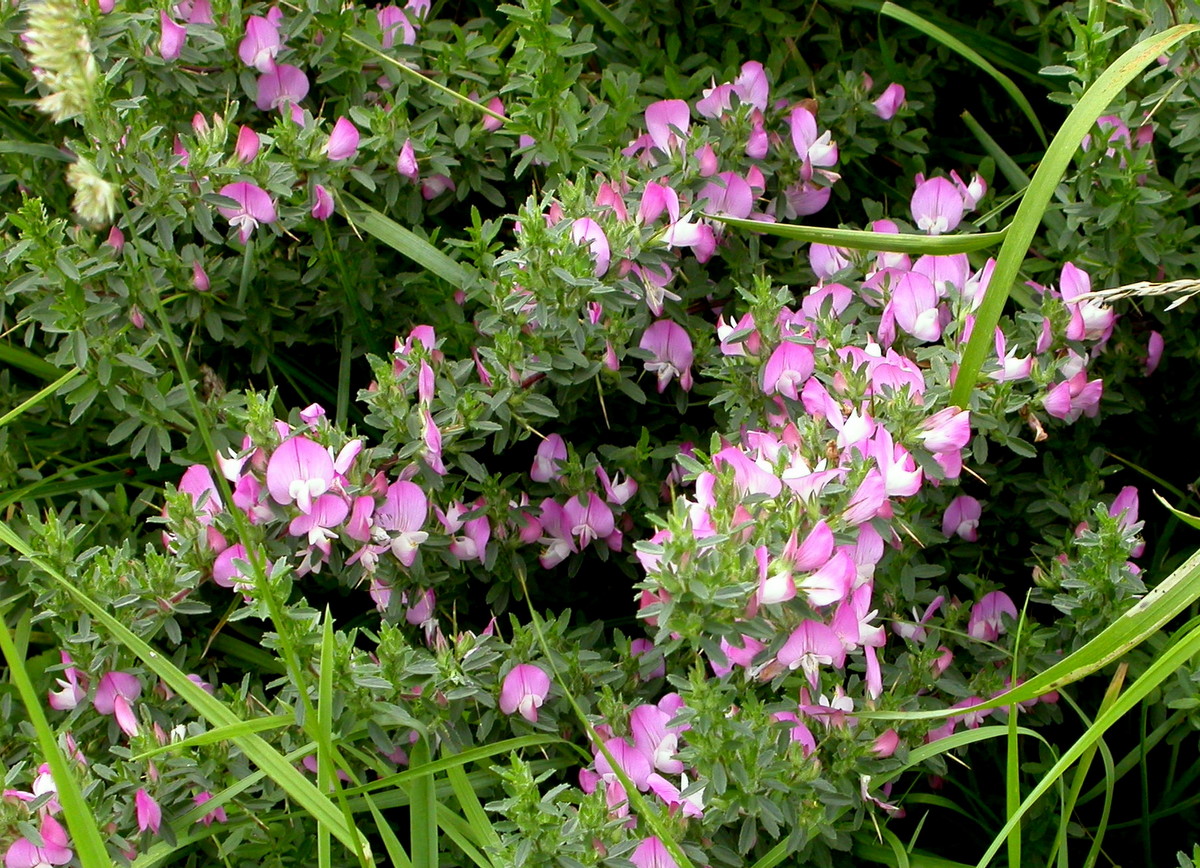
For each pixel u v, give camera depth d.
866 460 0.58
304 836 0.63
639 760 0.61
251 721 0.58
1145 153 0.67
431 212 0.70
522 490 0.67
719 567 0.56
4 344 0.69
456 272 0.67
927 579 0.67
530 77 0.67
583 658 0.63
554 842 0.57
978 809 0.67
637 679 0.64
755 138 0.68
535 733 0.62
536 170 0.71
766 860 0.60
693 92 0.73
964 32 0.75
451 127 0.69
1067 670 0.58
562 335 0.63
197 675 0.65
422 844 0.60
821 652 0.58
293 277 0.69
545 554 0.66
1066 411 0.64
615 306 0.63
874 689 0.61
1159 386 0.72
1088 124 0.62
